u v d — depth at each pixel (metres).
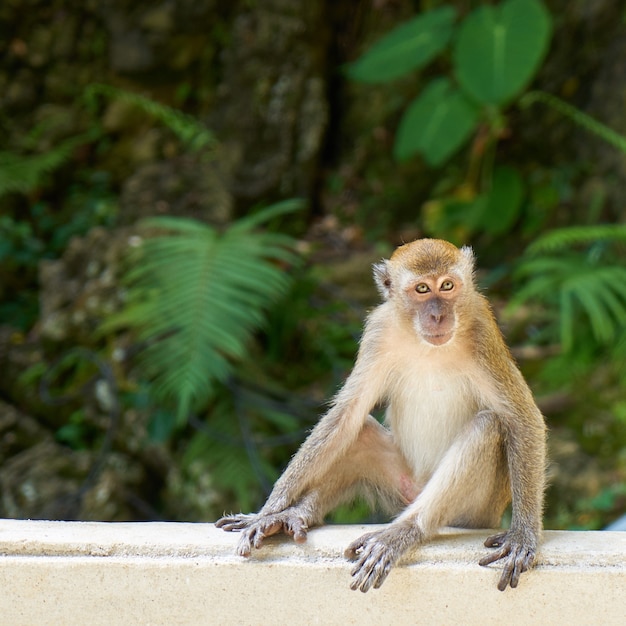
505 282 15.55
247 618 5.92
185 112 17.02
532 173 16.58
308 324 14.01
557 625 5.89
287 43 16.67
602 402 13.06
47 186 16.53
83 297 13.28
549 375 13.44
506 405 6.85
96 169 16.75
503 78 14.34
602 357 13.63
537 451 6.72
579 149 16.14
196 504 11.77
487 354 7.02
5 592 5.89
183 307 11.48
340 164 17.50
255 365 13.06
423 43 15.21
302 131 16.78
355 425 7.21
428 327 6.92
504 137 16.73
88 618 5.90
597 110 15.96
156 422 12.02
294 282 14.10
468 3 17.02
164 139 16.73
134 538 6.04
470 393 7.23
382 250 16.11
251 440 11.86
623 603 5.82
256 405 12.40
